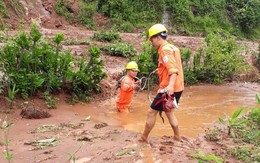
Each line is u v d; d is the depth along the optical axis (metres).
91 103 5.93
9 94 5.00
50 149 3.71
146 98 6.61
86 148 3.77
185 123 5.14
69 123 4.68
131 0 18.36
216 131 4.59
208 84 8.45
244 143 4.18
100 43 11.16
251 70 9.62
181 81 3.97
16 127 4.40
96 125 4.65
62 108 5.41
